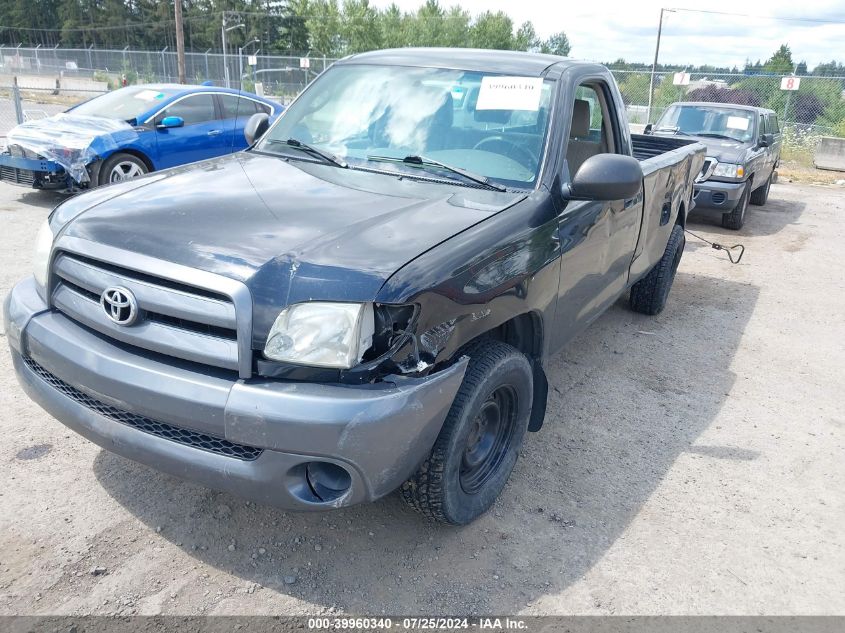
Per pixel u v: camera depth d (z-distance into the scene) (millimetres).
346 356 2260
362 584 2697
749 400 4660
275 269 2328
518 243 2898
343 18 66500
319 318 2262
